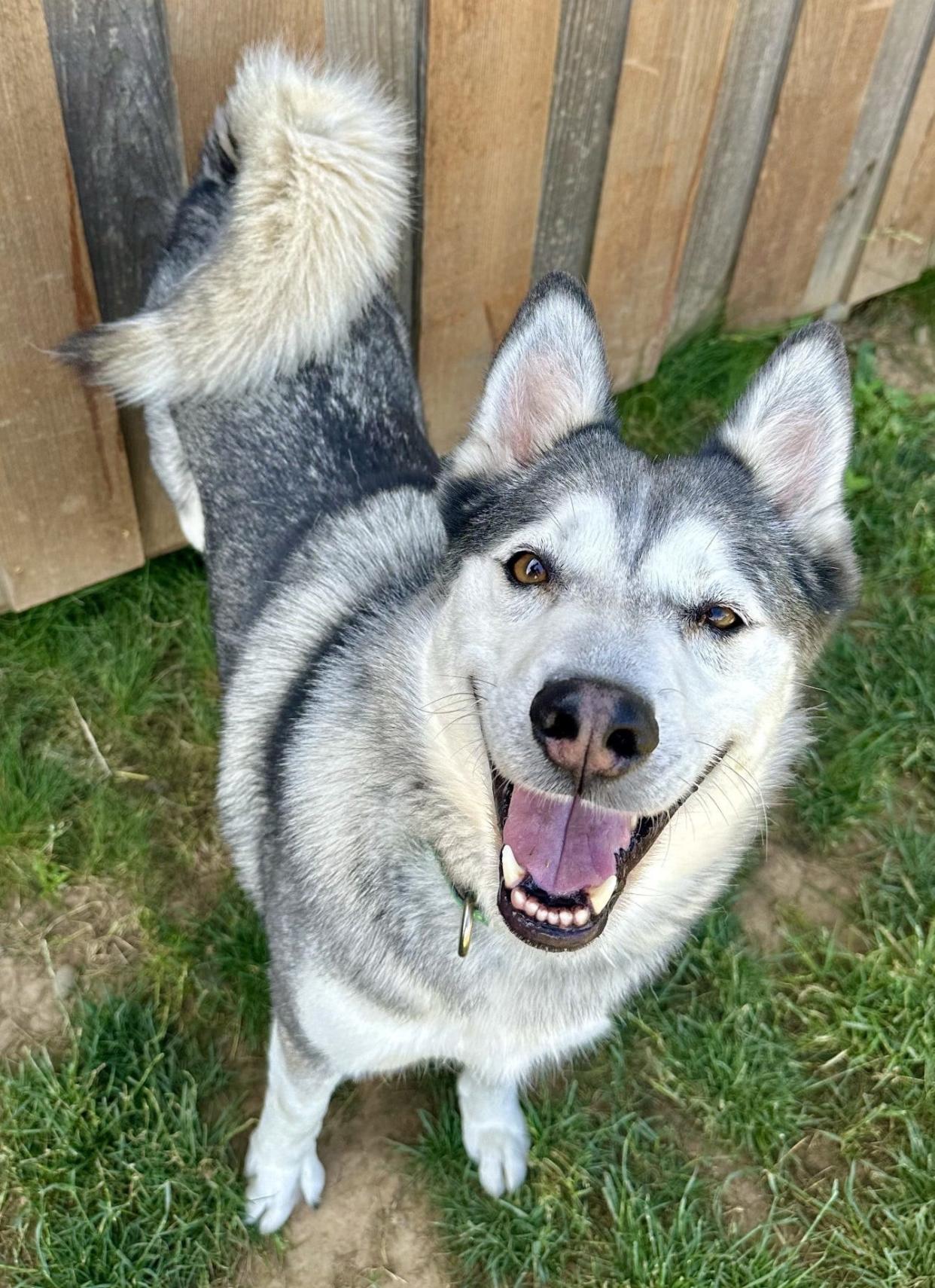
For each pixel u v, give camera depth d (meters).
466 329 0.73
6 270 0.54
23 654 0.67
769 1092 0.57
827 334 0.41
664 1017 0.59
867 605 0.77
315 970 0.42
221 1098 0.55
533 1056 0.47
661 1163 0.55
